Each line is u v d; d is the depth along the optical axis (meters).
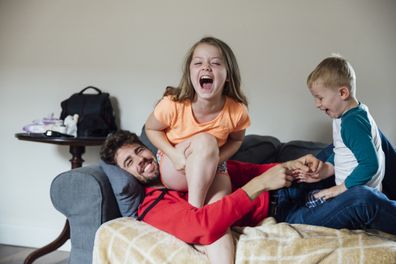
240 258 1.19
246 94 2.28
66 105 2.36
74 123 2.24
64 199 1.49
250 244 1.22
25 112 2.62
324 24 2.18
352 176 1.34
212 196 1.42
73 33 2.51
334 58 1.50
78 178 1.46
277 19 2.23
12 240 2.65
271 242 1.22
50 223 2.62
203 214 1.23
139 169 1.53
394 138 2.14
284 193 1.57
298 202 1.54
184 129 1.51
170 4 2.36
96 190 1.44
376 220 1.25
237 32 2.28
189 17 2.34
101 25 2.47
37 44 2.57
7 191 2.68
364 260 1.10
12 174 2.67
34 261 2.32
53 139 2.07
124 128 2.47
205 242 1.21
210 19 2.31
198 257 1.22
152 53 2.40
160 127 1.54
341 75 1.42
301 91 2.22
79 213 1.48
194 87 1.45
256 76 2.27
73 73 2.53
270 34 2.24
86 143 2.08
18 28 2.59
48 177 2.61
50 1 2.53
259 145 1.99
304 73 2.21
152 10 2.39
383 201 1.24
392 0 2.10
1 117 2.66
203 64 1.42
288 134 2.25
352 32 2.15
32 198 2.64
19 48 2.60
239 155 1.95
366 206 1.24
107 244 1.32
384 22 2.12
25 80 2.60
